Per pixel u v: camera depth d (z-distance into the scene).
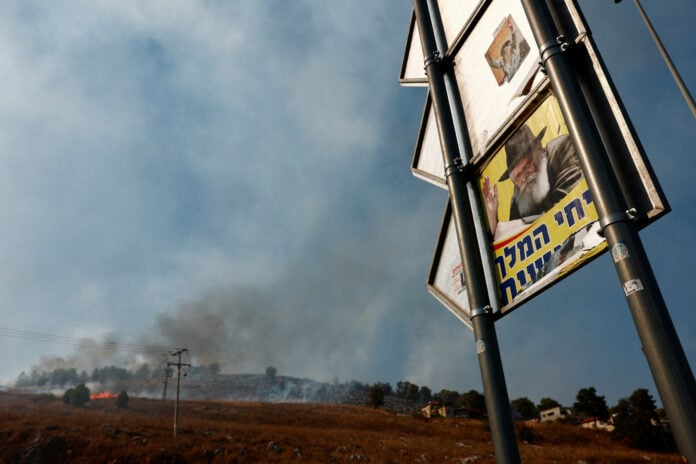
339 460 56.91
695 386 3.45
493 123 6.61
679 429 3.38
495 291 6.18
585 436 93.19
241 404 118.94
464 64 7.51
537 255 5.57
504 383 5.64
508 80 6.43
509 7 6.61
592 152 4.45
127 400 99.06
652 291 3.82
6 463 48.94
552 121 5.57
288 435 69.94
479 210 6.77
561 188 5.32
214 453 56.16
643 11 9.86
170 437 60.66
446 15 8.17
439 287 7.75
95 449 53.03
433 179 8.19
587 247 4.84
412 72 9.19
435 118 7.59
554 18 5.36
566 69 4.91
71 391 93.00
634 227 4.23
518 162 6.09
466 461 56.38
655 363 3.62
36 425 58.34
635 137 4.39
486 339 5.92
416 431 92.75
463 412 131.12
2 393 98.38
